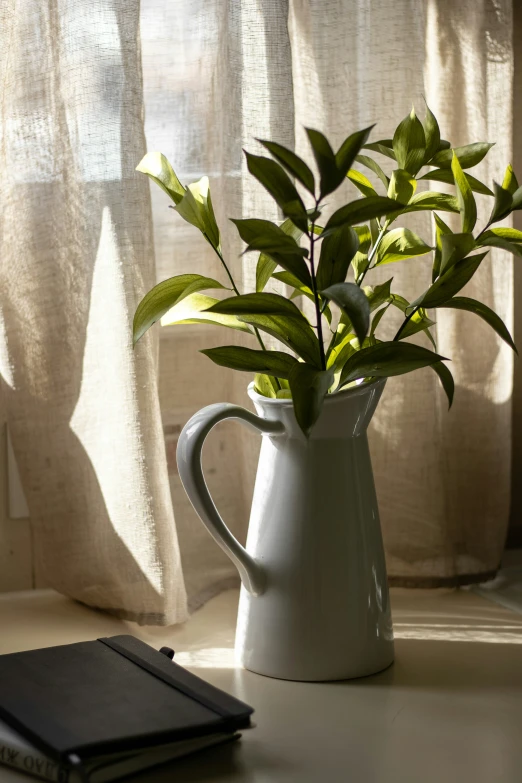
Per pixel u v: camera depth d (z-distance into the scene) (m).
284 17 1.04
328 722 0.75
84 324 1.03
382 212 0.71
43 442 1.06
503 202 0.78
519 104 1.30
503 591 1.19
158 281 1.16
